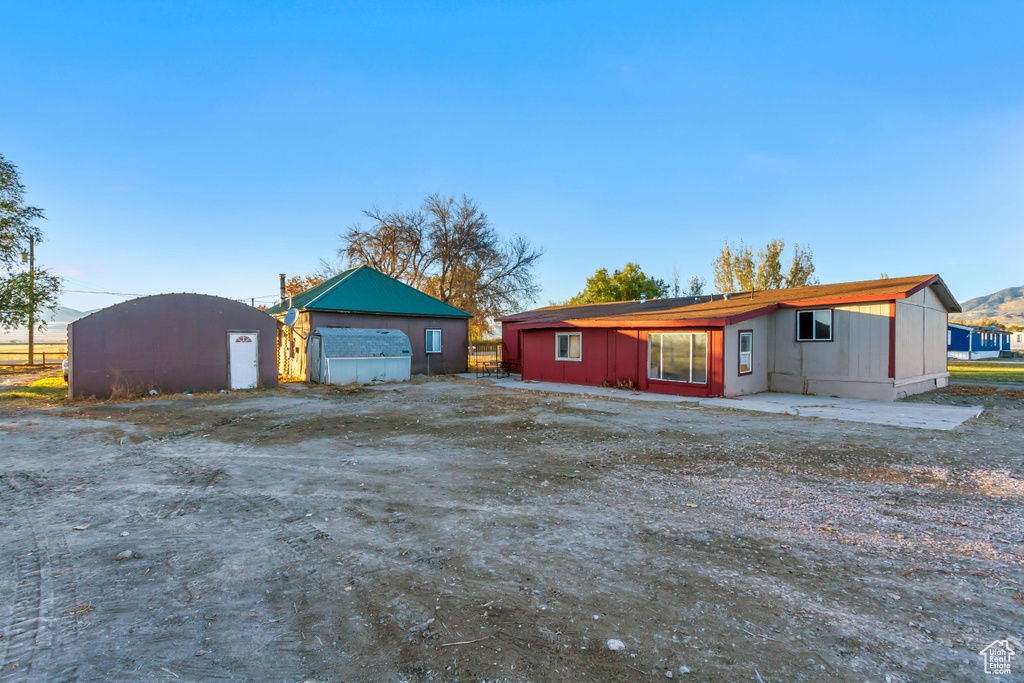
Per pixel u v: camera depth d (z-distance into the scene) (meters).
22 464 7.04
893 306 13.11
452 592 3.49
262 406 12.84
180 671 2.66
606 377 16.86
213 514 5.03
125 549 4.21
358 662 2.74
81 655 2.80
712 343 13.89
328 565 3.90
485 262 36.47
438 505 5.26
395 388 17.06
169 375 15.34
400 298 23.22
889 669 2.64
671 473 6.46
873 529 4.57
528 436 8.85
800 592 3.46
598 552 4.11
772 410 11.62
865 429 9.33
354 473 6.51
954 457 7.20
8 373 24.56
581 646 2.87
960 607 3.27
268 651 2.83
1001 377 20.50
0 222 19.34
